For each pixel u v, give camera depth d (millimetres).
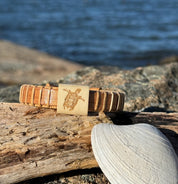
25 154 365
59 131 376
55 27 2268
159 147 355
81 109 380
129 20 2541
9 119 383
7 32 2061
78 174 380
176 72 532
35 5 3893
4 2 4227
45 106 384
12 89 526
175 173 347
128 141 357
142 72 529
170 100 482
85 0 4441
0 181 359
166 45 1610
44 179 375
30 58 1273
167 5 3617
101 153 356
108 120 388
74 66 1201
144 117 409
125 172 346
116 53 1472
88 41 1775
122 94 391
